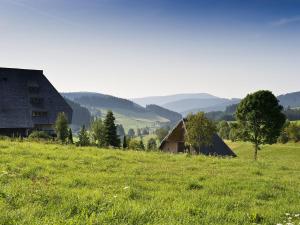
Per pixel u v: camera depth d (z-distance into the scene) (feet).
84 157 78.28
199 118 212.02
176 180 59.06
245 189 56.59
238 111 238.27
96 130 277.85
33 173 54.60
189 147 232.12
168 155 101.45
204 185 56.59
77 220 29.55
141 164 76.48
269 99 229.25
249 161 102.42
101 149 101.96
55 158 74.28
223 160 98.78
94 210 34.04
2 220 28.19
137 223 31.45
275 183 64.08
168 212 35.45
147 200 42.27
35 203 34.81
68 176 54.34
